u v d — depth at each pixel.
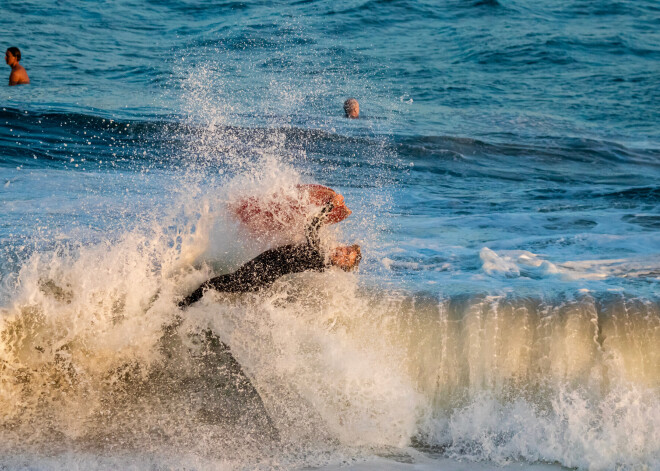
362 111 49.47
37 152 35.97
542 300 15.01
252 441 13.79
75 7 84.19
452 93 58.09
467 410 13.95
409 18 82.88
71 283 15.16
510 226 24.44
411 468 12.86
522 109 54.50
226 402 14.34
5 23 75.88
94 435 13.71
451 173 37.25
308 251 14.71
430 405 14.18
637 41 77.38
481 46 73.06
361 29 77.38
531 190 33.22
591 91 60.91
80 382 14.43
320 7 84.69
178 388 14.48
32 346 14.47
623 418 13.29
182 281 15.30
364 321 14.74
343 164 37.09
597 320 14.24
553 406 13.61
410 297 15.26
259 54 65.44
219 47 67.69
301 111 47.56
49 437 13.61
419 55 69.31
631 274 17.67
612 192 32.16
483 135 45.69
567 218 25.88
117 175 31.14
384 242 21.69
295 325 14.73
